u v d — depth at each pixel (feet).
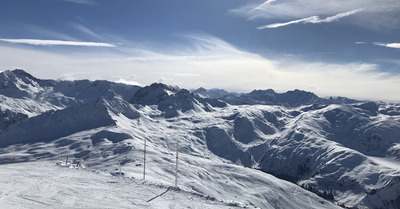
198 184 539.29
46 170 231.50
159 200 148.77
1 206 118.52
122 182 189.16
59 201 131.95
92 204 130.82
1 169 226.17
